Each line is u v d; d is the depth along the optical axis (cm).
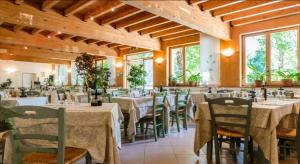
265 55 635
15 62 1542
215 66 715
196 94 581
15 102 373
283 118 268
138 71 709
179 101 474
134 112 379
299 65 576
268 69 626
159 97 416
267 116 218
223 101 226
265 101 299
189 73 830
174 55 882
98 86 262
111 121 203
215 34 616
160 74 910
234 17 623
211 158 278
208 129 267
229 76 689
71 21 596
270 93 442
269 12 582
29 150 157
